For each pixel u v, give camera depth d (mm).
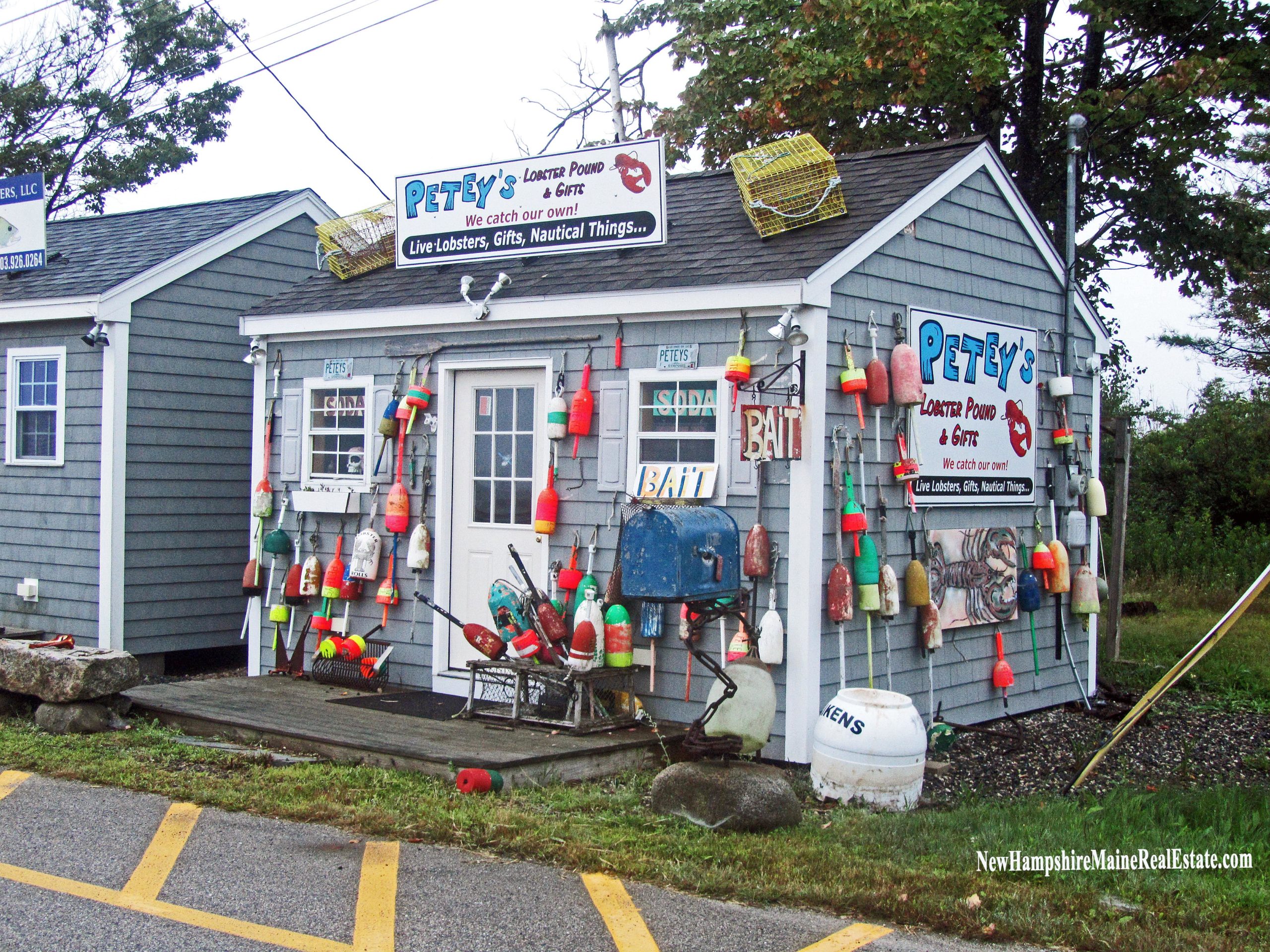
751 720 7250
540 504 8703
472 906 4988
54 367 12000
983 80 14672
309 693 9273
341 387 10086
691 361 8172
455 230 9828
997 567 9398
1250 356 24797
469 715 8234
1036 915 4820
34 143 28516
